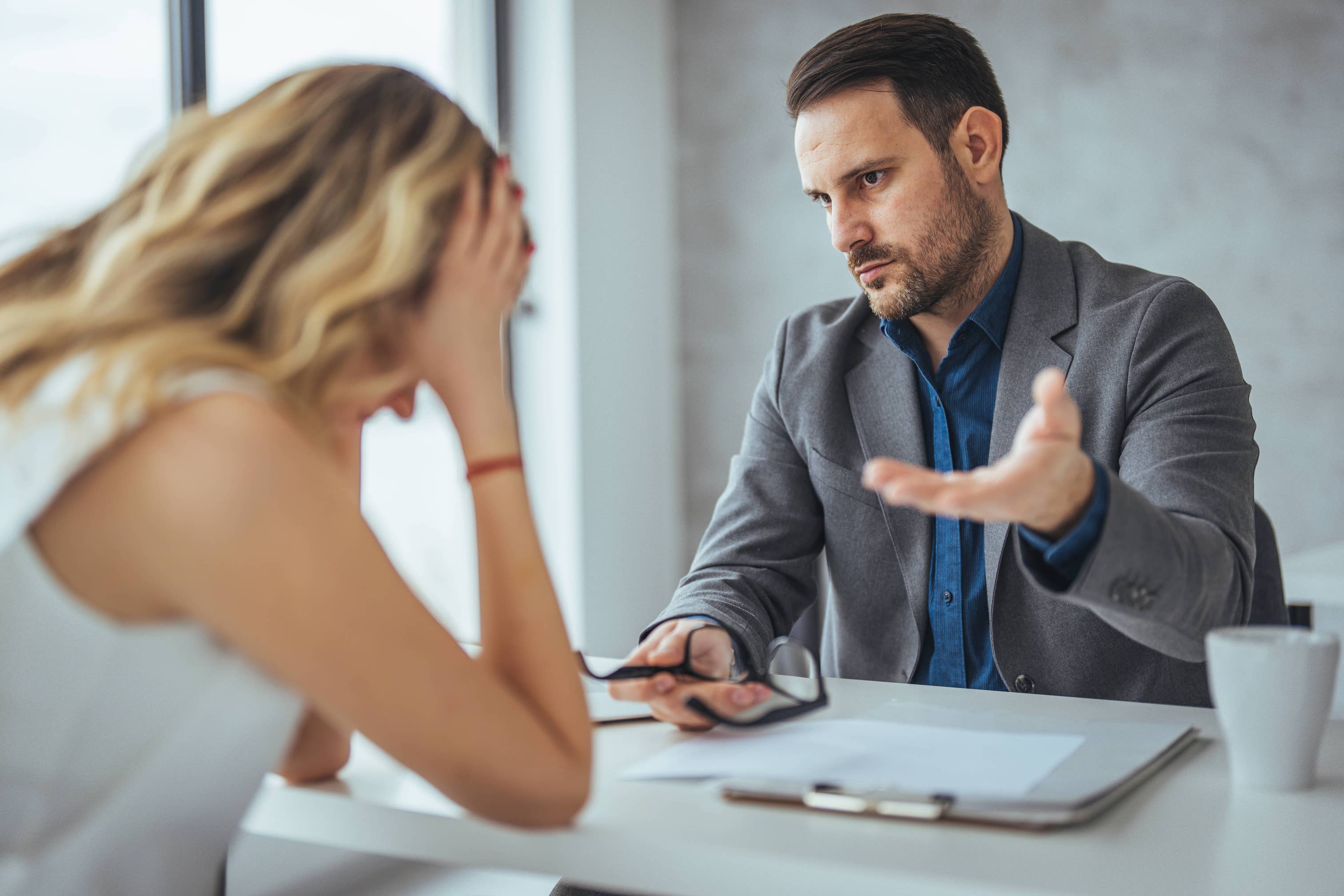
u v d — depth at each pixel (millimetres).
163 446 651
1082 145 3242
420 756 684
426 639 686
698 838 673
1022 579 1329
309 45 2652
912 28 1324
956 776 740
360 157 778
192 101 2311
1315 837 662
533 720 724
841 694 1053
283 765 824
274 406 682
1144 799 735
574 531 3242
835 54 1331
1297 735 742
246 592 646
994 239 1376
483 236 830
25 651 688
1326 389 3053
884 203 1340
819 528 1537
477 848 734
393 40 2912
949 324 1430
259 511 646
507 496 813
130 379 664
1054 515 805
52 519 675
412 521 2984
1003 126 1386
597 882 694
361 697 667
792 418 1530
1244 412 1227
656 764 817
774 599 1418
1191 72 3133
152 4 2252
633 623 3447
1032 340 1354
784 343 1594
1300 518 3090
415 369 838
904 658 1442
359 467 922
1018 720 900
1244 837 664
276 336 730
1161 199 3174
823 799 718
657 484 3562
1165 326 1285
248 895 1732
